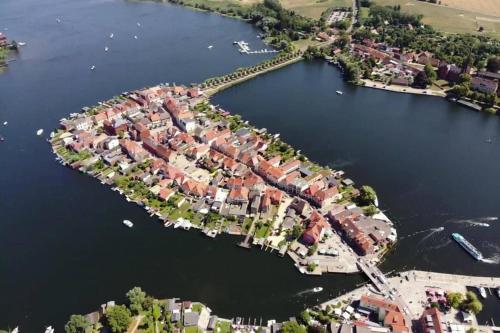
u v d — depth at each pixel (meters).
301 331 181.12
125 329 188.62
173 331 188.75
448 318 193.12
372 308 195.12
